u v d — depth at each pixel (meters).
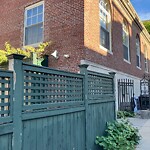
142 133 5.91
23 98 2.45
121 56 11.12
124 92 10.70
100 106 4.65
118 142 4.28
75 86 3.70
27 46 8.63
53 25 8.10
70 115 3.43
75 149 3.49
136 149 4.46
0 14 10.43
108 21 9.73
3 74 2.20
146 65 18.33
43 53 8.07
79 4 7.37
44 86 2.88
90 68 7.41
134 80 13.63
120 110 9.93
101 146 4.27
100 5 8.93
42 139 2.71
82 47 7.11
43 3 8.62
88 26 7.45
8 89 2.25
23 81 2.47
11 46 9.66
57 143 3.02
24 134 2.41
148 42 19.17
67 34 7.58
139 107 11.38
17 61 2.38
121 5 11.39
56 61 7.74
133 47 13.97
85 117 3.90
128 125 5.20
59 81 3.24
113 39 10.00
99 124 4.52
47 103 2.88
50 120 2.90
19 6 9.60
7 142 2.18
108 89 5.21
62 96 3.31
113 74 5.50
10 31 9.85
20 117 2.36
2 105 2.17
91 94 4.26
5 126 2.15
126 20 12.56
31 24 9.06
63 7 7.85
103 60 8.54
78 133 3.63
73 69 7.22
